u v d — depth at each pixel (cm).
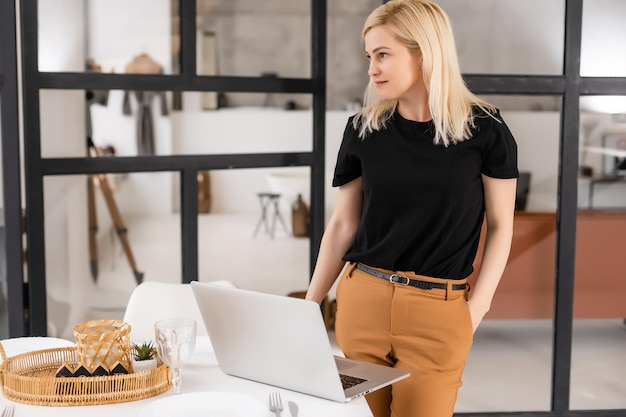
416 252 212
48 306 339
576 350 361
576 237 355
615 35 348
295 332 169
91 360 171
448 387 214
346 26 569
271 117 360
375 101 223
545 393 362
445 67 210
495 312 358
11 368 178
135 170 340
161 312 253
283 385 179
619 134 352
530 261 356
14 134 318
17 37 324
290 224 371
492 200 218
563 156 350
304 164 367
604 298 359
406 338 212
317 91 364
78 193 339
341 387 169
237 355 183
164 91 343
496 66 346
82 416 160
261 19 354
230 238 363
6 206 321
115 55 336
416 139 214
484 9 344
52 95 326
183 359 164
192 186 351
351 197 231
